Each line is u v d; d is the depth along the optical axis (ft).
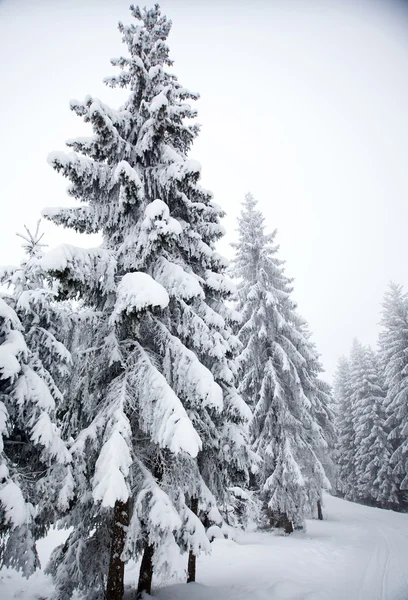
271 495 51.49
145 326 24.98
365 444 100.53
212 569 32.76
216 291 29.04
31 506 17.24
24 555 17.24
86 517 22.76
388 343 88.38
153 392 19.90
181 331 24.81
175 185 24.95
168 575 19.51
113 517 21.98
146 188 26.35
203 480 27.02
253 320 55.93
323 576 30.25
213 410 26.66
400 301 89.25
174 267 23.25
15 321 19.60
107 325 23.04
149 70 26.58
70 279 19.39
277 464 49.24
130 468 21.57
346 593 25.82
